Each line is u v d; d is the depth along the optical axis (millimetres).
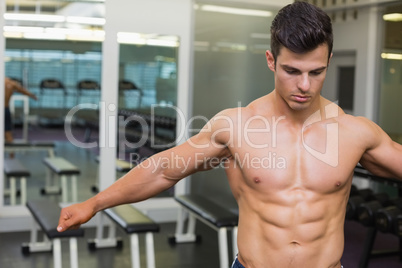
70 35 6074
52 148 6453
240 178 1422
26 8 4695
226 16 4992
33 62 8758
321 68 1179
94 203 1374
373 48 4977
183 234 4629
